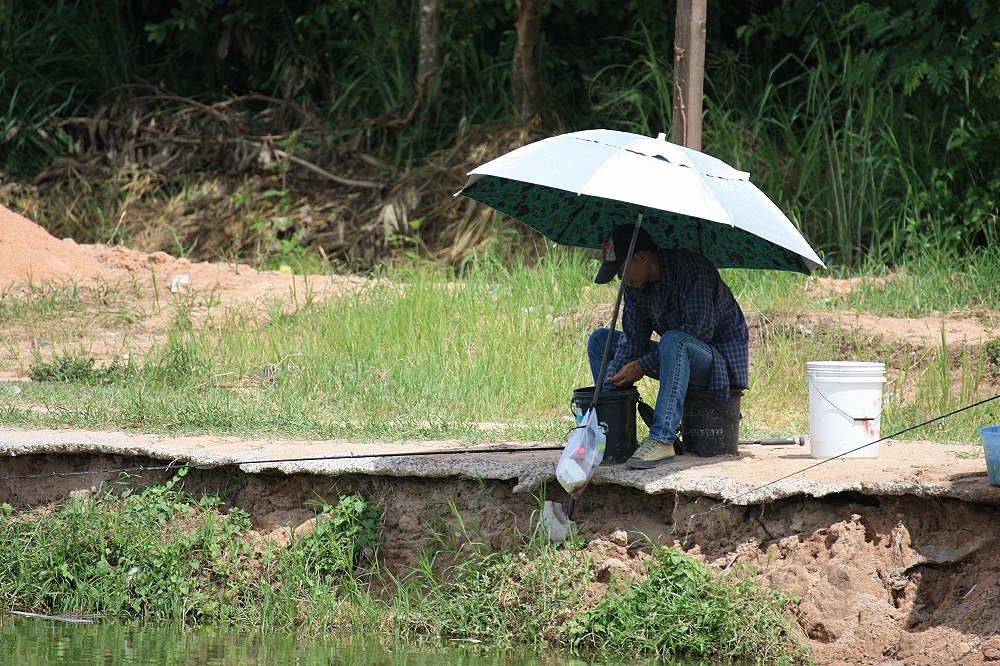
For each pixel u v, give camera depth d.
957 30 39.16
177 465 18.42
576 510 16.53
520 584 15.98
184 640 15.96
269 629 16.47
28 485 19.25
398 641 15.82
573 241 18.23
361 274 40.09
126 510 18.09
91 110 49.22
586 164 15.12
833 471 15.60
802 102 41.44
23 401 22.98
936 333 27.62
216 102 51.44
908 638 14.20
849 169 38.38
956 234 35.50
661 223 17.48
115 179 45.41
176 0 53.75
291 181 44.97
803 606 14.80
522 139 42.78
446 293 30.38
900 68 38.16
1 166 47.84
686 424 17.23
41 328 30.83
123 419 20.95
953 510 14.68
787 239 15.20
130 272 35.66
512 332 27.47
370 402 23.03
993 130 36.75
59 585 17.78
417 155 45.53
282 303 31.66
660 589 15.27
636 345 17.14
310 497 17.83
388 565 17.14
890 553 14.84
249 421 21.03
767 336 28.09
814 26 43.69
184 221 43.44
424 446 18.92
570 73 47.28
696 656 14.79
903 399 24.19
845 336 27.55
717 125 41.00
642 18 46.47
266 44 51.41
